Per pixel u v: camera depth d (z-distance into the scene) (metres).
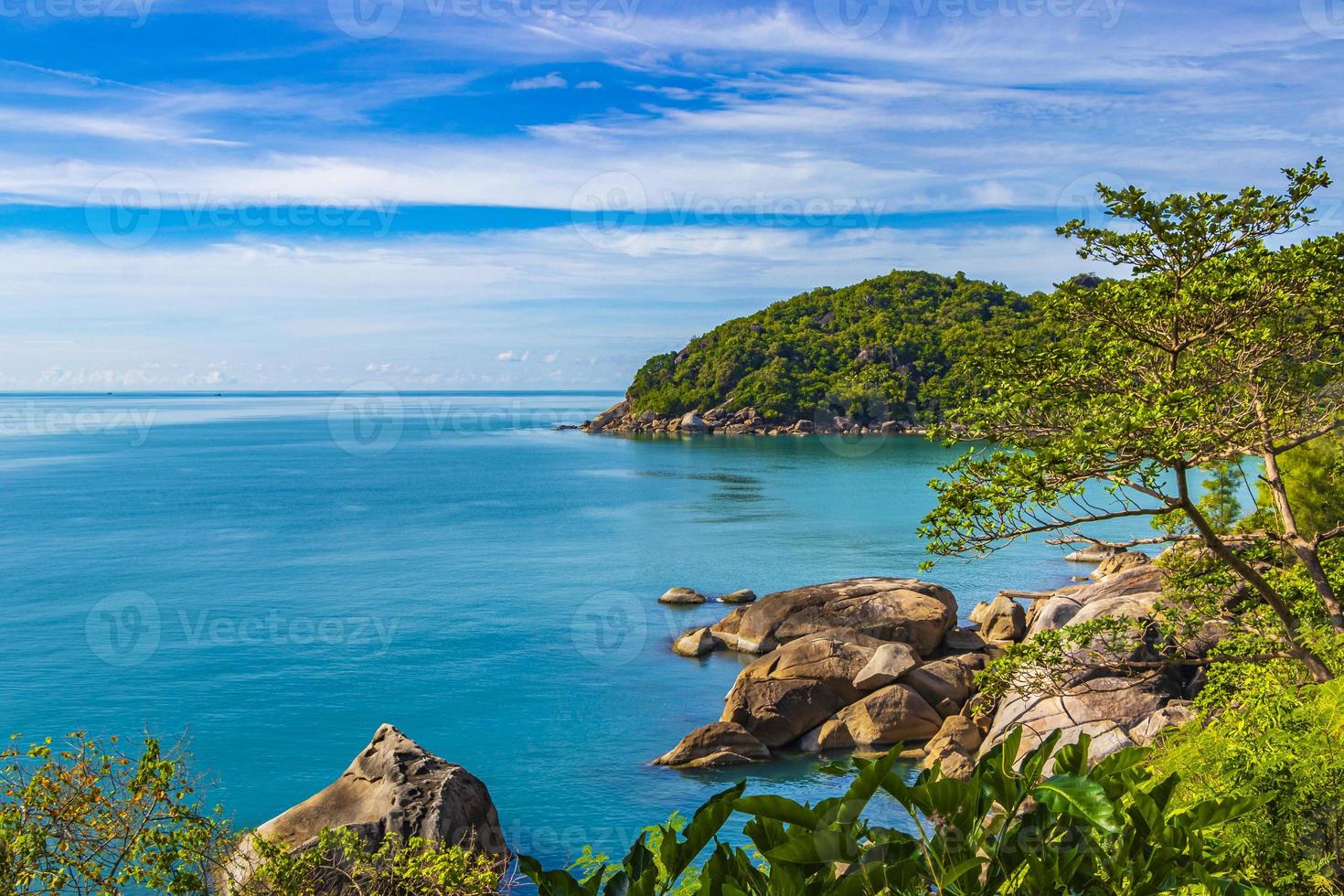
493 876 13.07
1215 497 23.91
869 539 74.62
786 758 29.31
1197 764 7.09
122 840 9.80
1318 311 13.62
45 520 92.12
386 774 20.25
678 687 38.34
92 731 34.53
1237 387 14.59
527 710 35.94
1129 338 14.65
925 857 3.20
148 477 137.75
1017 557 64.31
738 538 76.44
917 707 29.33
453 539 79.00
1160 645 16.30
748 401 199.12
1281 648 14.11
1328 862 5.48
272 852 11.07
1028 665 16.39
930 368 180.75
